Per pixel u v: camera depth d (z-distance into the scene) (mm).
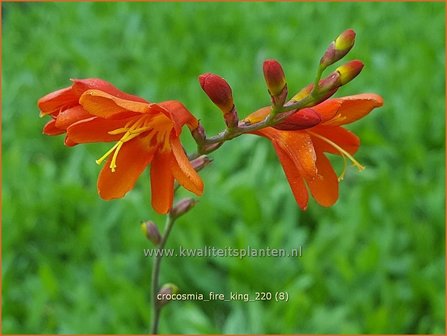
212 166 487
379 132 555
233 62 649
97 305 367
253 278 377
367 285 373
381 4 813
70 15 796
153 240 231
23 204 438
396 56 701
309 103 184
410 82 587
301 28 759
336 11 801
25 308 375
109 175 188
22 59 680
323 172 205
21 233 426
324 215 447
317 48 710
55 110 192
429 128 537
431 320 363
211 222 411
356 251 407
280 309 367
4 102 597
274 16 801
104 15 811
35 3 890
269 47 696
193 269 387
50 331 355
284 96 182
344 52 180
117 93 188
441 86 604
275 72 180
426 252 404
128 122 188
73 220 447
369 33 744
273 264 387
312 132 201
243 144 497
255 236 400
